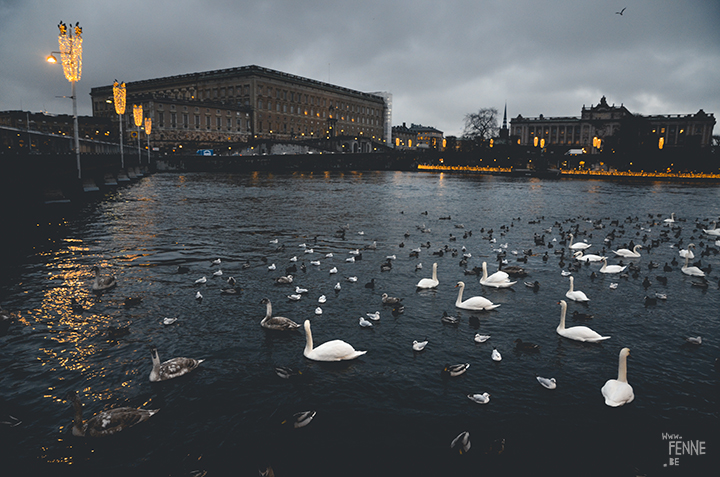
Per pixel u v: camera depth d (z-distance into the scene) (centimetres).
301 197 6669
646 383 1319
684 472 970
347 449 1029
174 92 19262
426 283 2167
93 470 964
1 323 1695
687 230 4062
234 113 16975
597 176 13862
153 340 1563
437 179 12138
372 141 19812
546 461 996
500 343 1569
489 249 3083
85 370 1359
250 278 2303
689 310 1906
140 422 1112
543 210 5616
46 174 4828
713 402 1230
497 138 16662
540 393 1256
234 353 1474
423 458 1002
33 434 1073
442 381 1312
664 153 14100
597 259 2706
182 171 12912
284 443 1047
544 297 2059
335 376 1334
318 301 1955
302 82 19175
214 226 3950
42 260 2642
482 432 1090
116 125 16812
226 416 1144
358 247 3122
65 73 5078
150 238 3356
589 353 1502
